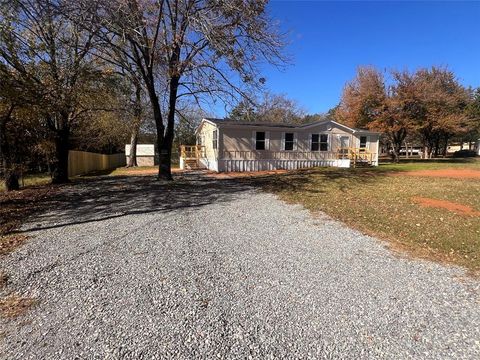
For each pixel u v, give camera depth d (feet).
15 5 34.27
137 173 73.05
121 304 11.64
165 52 43.88
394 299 12.13
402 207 27.96
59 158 50.16
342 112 101.81
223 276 14.12
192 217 25.58
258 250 17.60
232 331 10.00
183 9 42.32
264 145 69.41
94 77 44.75
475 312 11.25
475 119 105.19
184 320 10.60
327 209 28.17
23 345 9.29
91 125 73.61
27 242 18.95
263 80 45.96
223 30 40.73
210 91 46.70
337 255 16.89
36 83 38.19
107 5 34.78
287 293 12.55
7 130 43.39
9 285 13.24
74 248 17.80
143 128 113.39
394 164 83.10
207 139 76.28
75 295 12.34
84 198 34.86
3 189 43.14
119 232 21.11
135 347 9.19
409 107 87.25
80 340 9.52
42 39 40.42
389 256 16.78
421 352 9.07
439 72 99.60
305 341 9.55
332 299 12.10
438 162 91.35
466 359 8.77
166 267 15.08
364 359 8.77
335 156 76.48
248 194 37.17
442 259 16.40
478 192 34.83
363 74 91.71
